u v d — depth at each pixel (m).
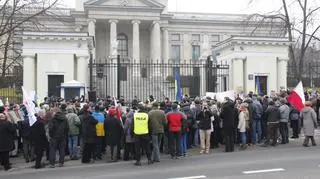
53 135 15.77
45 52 28.92
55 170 15.06
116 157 16.97
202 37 82.81
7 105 18.12
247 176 12.31
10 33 33.69
